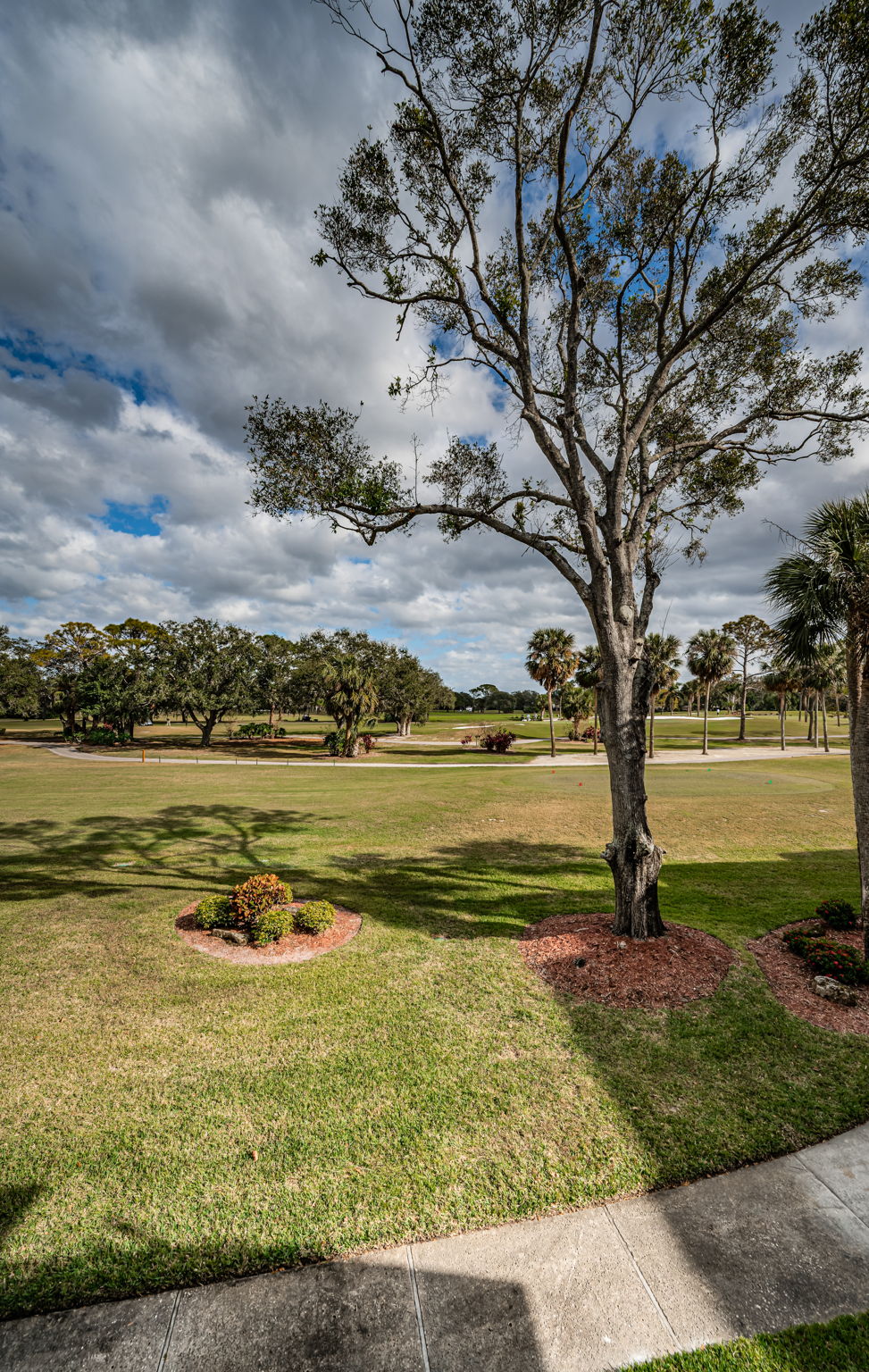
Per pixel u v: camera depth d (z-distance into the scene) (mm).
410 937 9109
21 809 20625
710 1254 3742
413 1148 4699
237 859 13938
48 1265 3691
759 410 9930
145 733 77250
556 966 7953
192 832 17094
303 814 19969
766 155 7832
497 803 22000
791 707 114375
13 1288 3529
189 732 80750
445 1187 4297
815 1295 3451
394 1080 5586
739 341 9953
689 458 9820
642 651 8703
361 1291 3516
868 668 8398
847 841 15719
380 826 17875
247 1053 6039
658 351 9031
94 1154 4645
